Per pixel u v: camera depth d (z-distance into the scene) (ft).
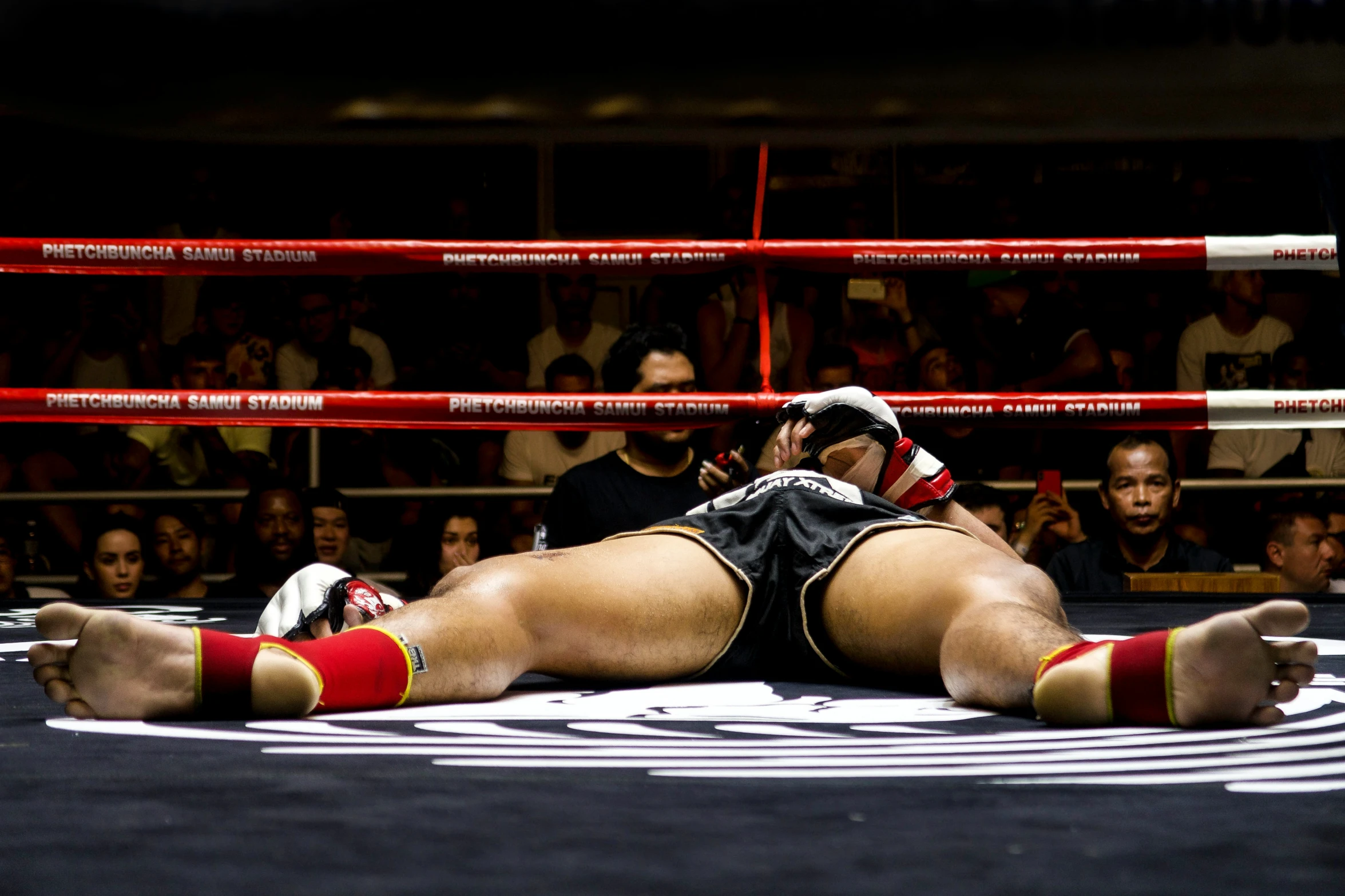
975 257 12.59
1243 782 3.76
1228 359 21.33
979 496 15.40
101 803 3.50
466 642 5.88
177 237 21.85
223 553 20.15
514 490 16.40
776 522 7.10
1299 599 12.59
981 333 22.48
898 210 23.40
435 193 22.88
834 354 19.10
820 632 6.87
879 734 4.89
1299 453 20.08
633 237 23.27
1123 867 2.73
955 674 5.69
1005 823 3.20
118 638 5.04
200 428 20.38
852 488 7.38
